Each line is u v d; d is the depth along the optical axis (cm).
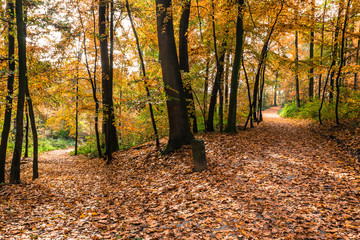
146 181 736
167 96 857
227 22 1210
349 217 382
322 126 1270
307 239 337
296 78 2250
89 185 829
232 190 543
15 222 513
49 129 2852
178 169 755
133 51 1389
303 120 1766
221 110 1306
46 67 974
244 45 1323
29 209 598
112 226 449
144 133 1620
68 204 623
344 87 1356
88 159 1582
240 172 660
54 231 451
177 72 912
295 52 2027
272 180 585
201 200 508
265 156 818
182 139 915
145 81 985
